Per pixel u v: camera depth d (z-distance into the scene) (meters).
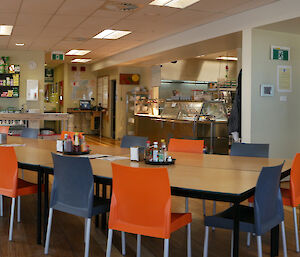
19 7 6.03
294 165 3.11
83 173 2.84
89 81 15.27
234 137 6.59
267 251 3.33
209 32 7.04
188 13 6.30
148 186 2.43
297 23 5.60
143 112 12.37
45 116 9.73
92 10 6.18
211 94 9.77
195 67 12.98
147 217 2.47
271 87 6.20
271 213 2.69
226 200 2.38
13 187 3.46
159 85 11.85
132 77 12.91
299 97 6.52
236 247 2.40
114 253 3.25
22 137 6.11
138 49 10.14
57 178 3.04
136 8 6.02
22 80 10.89
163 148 3.44
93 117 14.92
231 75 13.42
